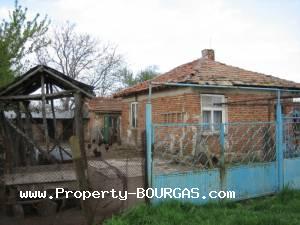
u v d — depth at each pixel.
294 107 14.09
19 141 8.65
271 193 8.01
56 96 8.62
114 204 6.92
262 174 7.91
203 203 6.98
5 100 8.87
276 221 5.86
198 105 14.02
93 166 8.56
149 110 6.61
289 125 8.61
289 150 8.57
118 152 14.66
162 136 8.34
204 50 19.72
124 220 5.89
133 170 8.71
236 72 15.52
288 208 6.77
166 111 15.80
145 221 5.82
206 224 5.68
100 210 6.68
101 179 7.51
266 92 15.20
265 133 8.24
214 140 7.75
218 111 14.48
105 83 40.00
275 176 8.12
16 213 6.83
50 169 7.19
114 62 40.62
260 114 15.20
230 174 7.42
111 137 27.16
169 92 15.54
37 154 9.61
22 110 10.13
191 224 5.73
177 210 6.31
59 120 22.55
